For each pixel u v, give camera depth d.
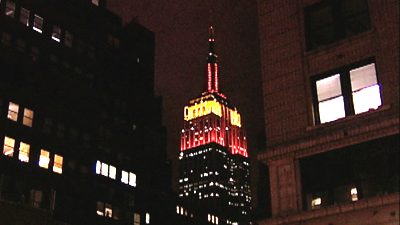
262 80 26.72
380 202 20.41
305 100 24.80
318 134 23.66
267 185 44.03
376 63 23.11
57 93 76.88
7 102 68.50
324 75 24.77
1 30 70.94
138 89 98.00
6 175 64.81
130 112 93.62
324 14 26.00
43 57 76.19
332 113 24.00
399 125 21.20
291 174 23.78
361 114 22.64
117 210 83.06
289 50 26.38
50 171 71.38
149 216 92.19
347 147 22.69
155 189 98.12
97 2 91.25
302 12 26.70
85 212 75.62
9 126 67.50
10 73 70.38
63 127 76.25
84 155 78.69
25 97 71.31
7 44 71.19
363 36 23.89
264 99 26.23
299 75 25.47
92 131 81.62
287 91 25.58
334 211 21.47
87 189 77.31
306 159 23.80
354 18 24.88
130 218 85.56
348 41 24.31
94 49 87.12
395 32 22.89
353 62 23.84
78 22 84.94
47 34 78.06
